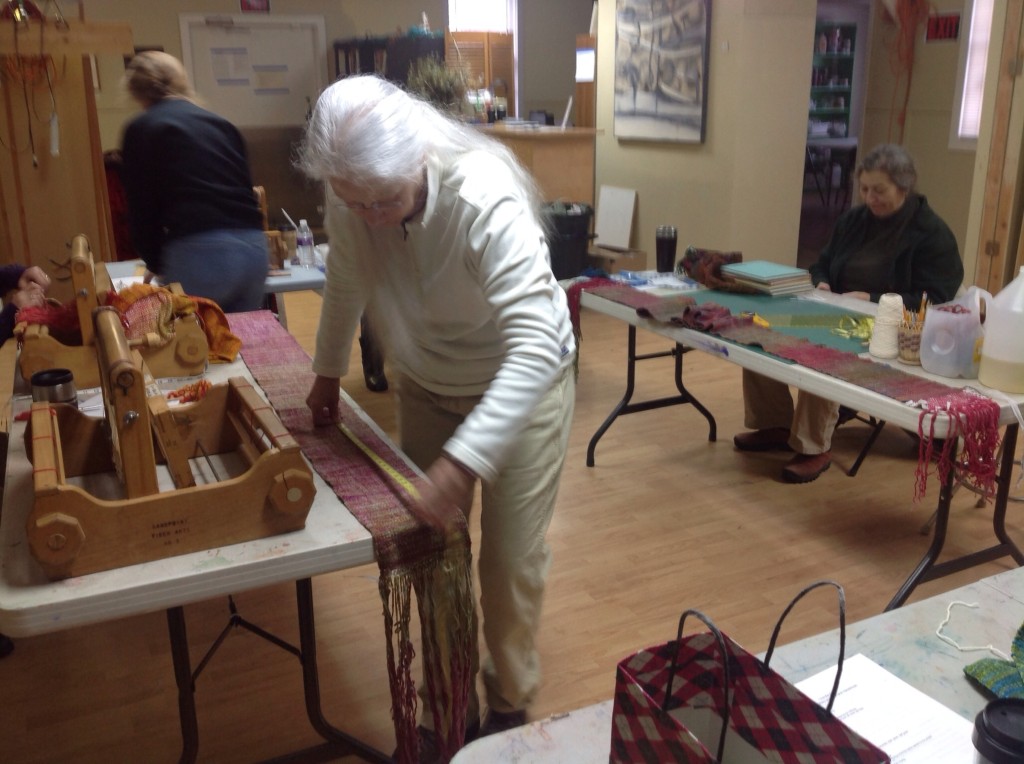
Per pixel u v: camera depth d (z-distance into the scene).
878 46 6.25
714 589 2.54
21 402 1.80
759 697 0.82
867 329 2.62
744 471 3.33
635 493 3.15
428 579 1.33
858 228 3.31
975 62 5.45
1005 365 2.05
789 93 5.29
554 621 2.39
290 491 1.26
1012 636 1.13
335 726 1.99
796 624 2.36
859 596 2.49
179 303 1.95
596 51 6.41
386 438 1.63
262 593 2.54
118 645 2.30
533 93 8.94
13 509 1.36
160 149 2.68
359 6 7.28
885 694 1.01
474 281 1.42
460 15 8.57
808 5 5.17
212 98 7.01
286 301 6.10
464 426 1.25
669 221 5.91
